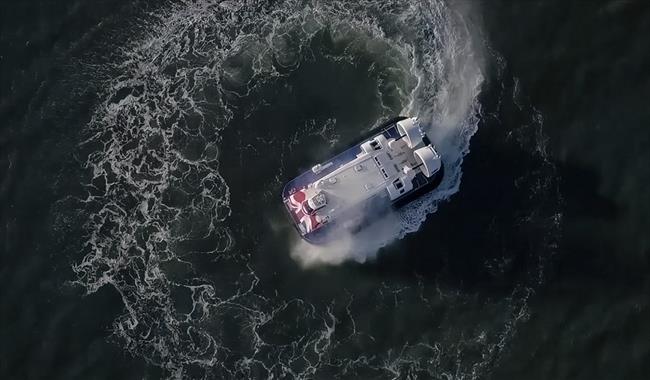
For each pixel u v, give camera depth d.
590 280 60.44
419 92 66.06
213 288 60.94
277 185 63.47
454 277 60.56
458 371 58.44
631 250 61.19
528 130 64.88
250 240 62.06
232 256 61.75
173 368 58.88
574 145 64.44
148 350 59.31
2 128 65.75
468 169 63.47
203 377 58.69
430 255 61.06
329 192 59.72
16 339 58.94
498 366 58.50
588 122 65.19
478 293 60.25
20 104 66.56
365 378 58.25
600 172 63.56
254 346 59.31
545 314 59.72
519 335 59.22
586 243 61.50
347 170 60.22
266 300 60.38
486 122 65.12
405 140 61.44
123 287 61.06
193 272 61.47
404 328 59.44
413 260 60.94
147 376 58.53
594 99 65.94
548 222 62.00
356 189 59.88
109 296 60.69
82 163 64.81
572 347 58.69
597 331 59.06
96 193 63.88
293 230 61.88
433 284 60.41
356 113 65.38
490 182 63.06
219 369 58.88
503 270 60.72
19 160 64.69
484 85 66.56
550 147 64.38
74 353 58.81
